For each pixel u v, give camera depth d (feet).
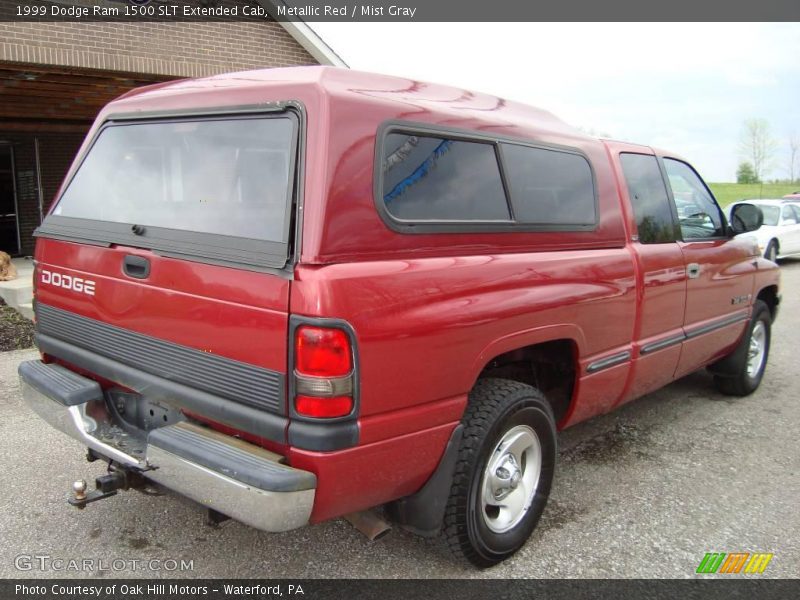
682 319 14.84
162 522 11.75
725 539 11.63
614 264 12.39
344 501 8.41
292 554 10.93
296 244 8.00
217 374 8.69
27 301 26.18
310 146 8.20
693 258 14.92
